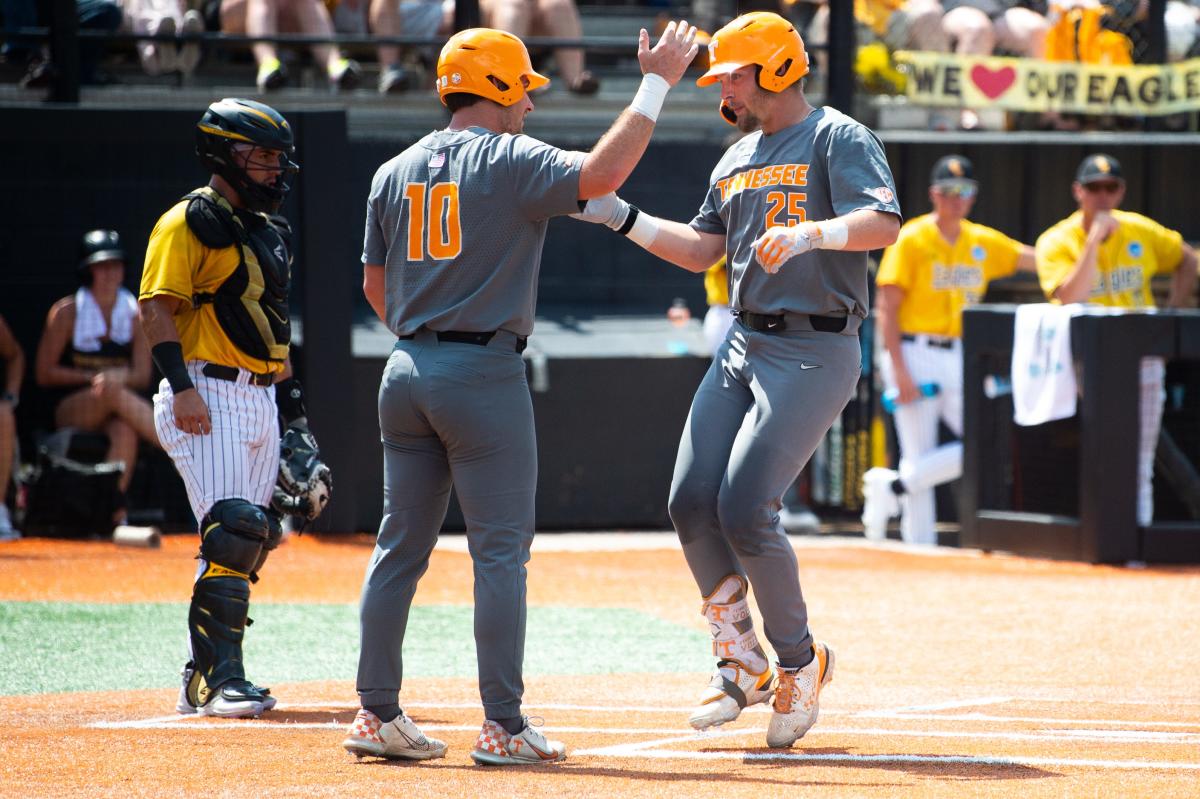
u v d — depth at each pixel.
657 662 21.08
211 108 16.86
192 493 16.91
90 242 34.47
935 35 42.84
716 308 37.91
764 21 14.88
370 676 13.48
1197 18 47.06
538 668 20.53
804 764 13.29
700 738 15.04
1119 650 22.19
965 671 20.42
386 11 42.38
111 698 17.78
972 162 43.12
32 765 13.11
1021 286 42.03
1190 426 34.09
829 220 14.25
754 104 14.98
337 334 35.00
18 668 19.81
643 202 44.38
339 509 35.09
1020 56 43.78
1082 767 13.10
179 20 41.53
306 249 34.88
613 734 15.23
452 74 13.69
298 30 41.88
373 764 13.32
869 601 27.06
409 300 13.57
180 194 36.47
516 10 42.72
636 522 39.59
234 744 14.34
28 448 35.75
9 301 35.84
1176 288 36.50
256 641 22.22
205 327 16.89
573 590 28.20
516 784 12.20
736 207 15.11
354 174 42.62
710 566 14.94
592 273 44.16
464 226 13.33
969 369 35.00
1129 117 44.91
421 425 13.59
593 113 44.00
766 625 14.44
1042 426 34.22
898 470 40.19
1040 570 31.58
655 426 39.53
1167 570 31.56
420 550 13.81
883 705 17.50
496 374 13.39
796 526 38.75
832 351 14.59
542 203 13.23
